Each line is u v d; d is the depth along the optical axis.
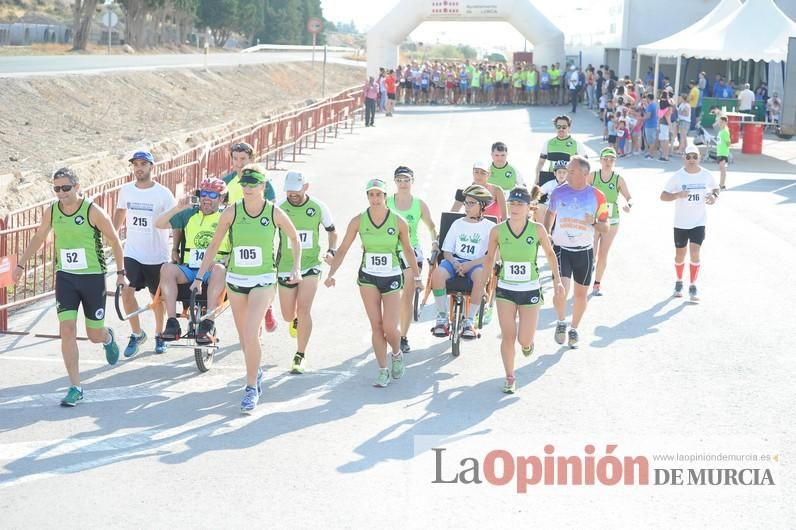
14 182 18.53
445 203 18.64
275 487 6.54
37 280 13.07
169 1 85.56
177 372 9.16
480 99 46.47
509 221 8.48
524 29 46.78
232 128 32.44
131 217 9.41
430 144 29.14
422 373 9.20
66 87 31.69
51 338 10.16
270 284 8.19
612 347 10.09
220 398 8.41
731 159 26.81
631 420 7.90
